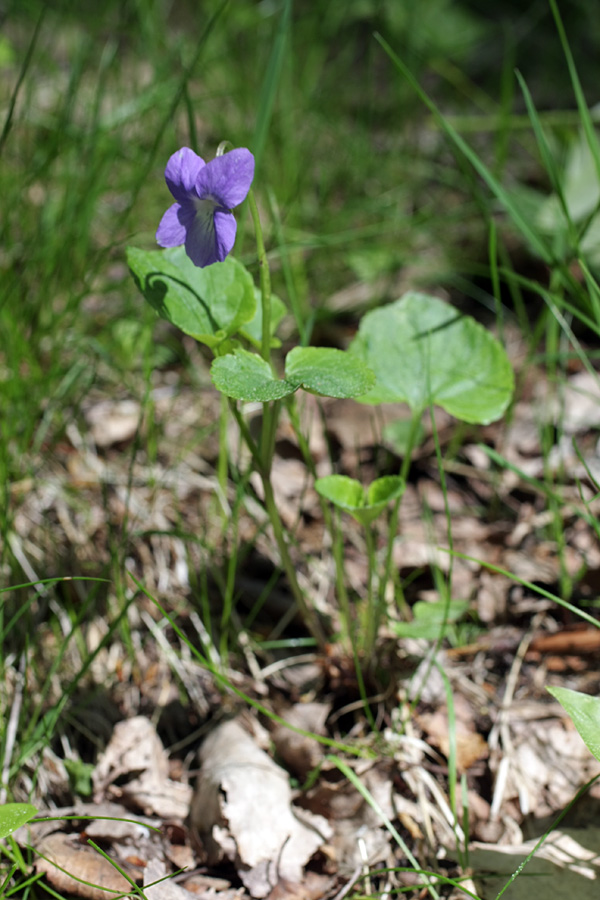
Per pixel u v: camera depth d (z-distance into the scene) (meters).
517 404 0.53
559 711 0.45
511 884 0.41
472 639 0.46
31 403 0.48
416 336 0.45
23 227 0.52
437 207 0.62
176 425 0.51
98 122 0.52
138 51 0.61
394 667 0.45
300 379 0.40
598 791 0.43
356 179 0.61
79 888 0.41
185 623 0.46
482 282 0.57
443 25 0.81
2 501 0.46
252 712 0.45
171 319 0.41
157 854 0.42
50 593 0.46
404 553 0.48
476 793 0.43
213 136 0.60
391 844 0.42
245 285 0.42
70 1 0.59
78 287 0.53
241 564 0.48
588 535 0.48
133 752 0.43
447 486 0.51
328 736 0.44
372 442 0.52
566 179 0.56
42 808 0.42
